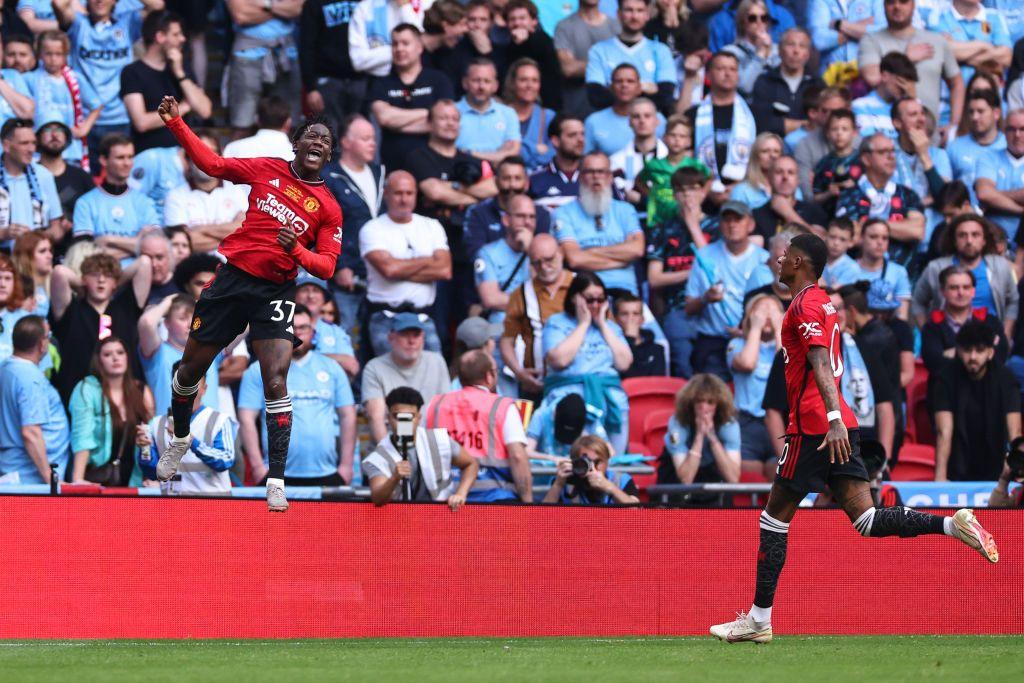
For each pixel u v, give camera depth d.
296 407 35.09
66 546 26.16
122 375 33.53
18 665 19.39
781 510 22.86
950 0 52.81
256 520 26.97
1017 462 29.20
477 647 23.55
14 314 35.72
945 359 41.19
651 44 48.41
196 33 46.06
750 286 41.84
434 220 41.34
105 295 36.47
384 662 19.81
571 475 30.44
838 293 39.06
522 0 46.78
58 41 42.09
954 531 21.47
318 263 22.42
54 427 33.12
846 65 50.69
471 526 27.72
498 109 45.22
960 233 43.44
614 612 28.03
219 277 23.19
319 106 44.81
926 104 50.53
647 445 40.03
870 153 45.44
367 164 42.44
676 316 43.38
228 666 19.12
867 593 28.58
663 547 28.33
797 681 16.67
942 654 21.12
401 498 29.89
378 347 39.97
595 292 38.06
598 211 43.47
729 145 46.72
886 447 38.06
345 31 44.91
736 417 35.25
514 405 30.42
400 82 44.62
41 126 40.22
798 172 46.56
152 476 30.56
